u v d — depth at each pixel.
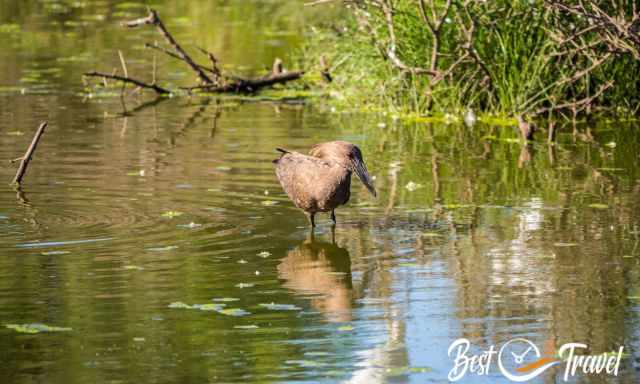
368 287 10.77
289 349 9.21
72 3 36.28
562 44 19.39
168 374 8.69
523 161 16.86
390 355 9.12
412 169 16.31
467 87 20.94
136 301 10.28
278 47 28.12
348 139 18.59
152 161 16.52
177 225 12.90
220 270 11.23
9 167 16.02
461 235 12.59
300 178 12.57
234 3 36.12
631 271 11.20
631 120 20.39
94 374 8.67
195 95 23.27
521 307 10.22
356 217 13.45
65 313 9.95
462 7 20.42
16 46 28.28
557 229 12.83
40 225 12.80
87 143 17.94
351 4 20.98
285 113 21.28
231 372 8.73
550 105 20.67
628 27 18.28
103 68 25.56
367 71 21.91
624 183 15.24
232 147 17.69
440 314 10.04
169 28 31.19
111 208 13.65
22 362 8.90
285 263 11.50
